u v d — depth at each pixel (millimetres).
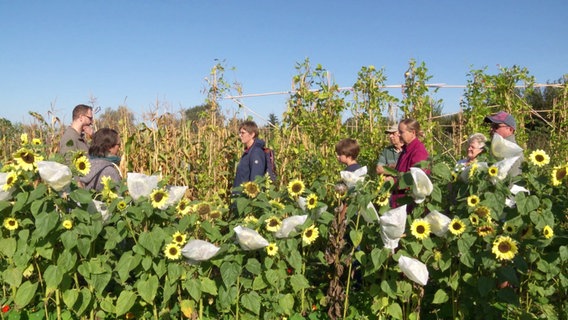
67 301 3006
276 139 7086
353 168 5023
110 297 3203
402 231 2820
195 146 6945
